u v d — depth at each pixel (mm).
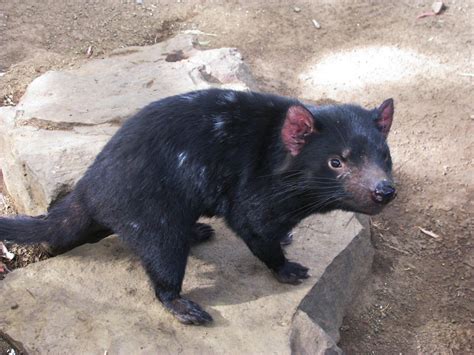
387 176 1309
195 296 1420
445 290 1720
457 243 1807
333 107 1378
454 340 1628
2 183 1735
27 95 1784
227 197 1399
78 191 1411
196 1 2377
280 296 1429
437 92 2143
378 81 2164
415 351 1605
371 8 2445
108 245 1490
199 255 1500
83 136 1659
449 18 2432
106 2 2305
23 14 2203
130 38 2195
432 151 1988
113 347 1321
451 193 1903
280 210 1373
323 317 1535
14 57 2061
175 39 2055
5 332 1341
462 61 2248
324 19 2383
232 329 1365
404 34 2344
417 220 1846
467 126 2051
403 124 2045
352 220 1618
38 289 1403
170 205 1362
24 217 1454
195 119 1376
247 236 1410
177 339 1344
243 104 1392
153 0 2357
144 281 1432
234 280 1454
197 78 1860
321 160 1326
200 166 1369
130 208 1353
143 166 1351
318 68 2193
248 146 1371
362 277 1687
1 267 1547
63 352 1312
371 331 1628
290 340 1357
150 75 1863
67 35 2162
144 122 1378
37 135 1656
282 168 1347
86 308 1379
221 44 2225
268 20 2344
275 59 2205
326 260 1522
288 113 1317
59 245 1473
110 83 1828
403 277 1733
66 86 1808
